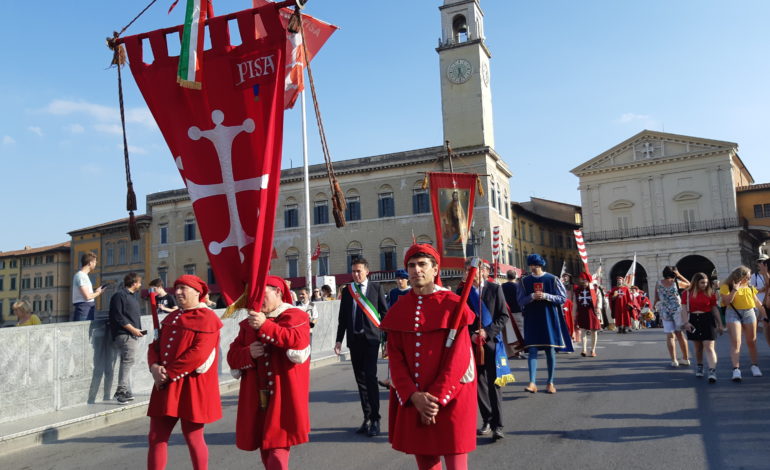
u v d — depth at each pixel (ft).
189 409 14.05
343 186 144.87
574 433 20.18
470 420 10.73
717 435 18.98
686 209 157.89
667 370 33.30
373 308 22.27
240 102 14.57
